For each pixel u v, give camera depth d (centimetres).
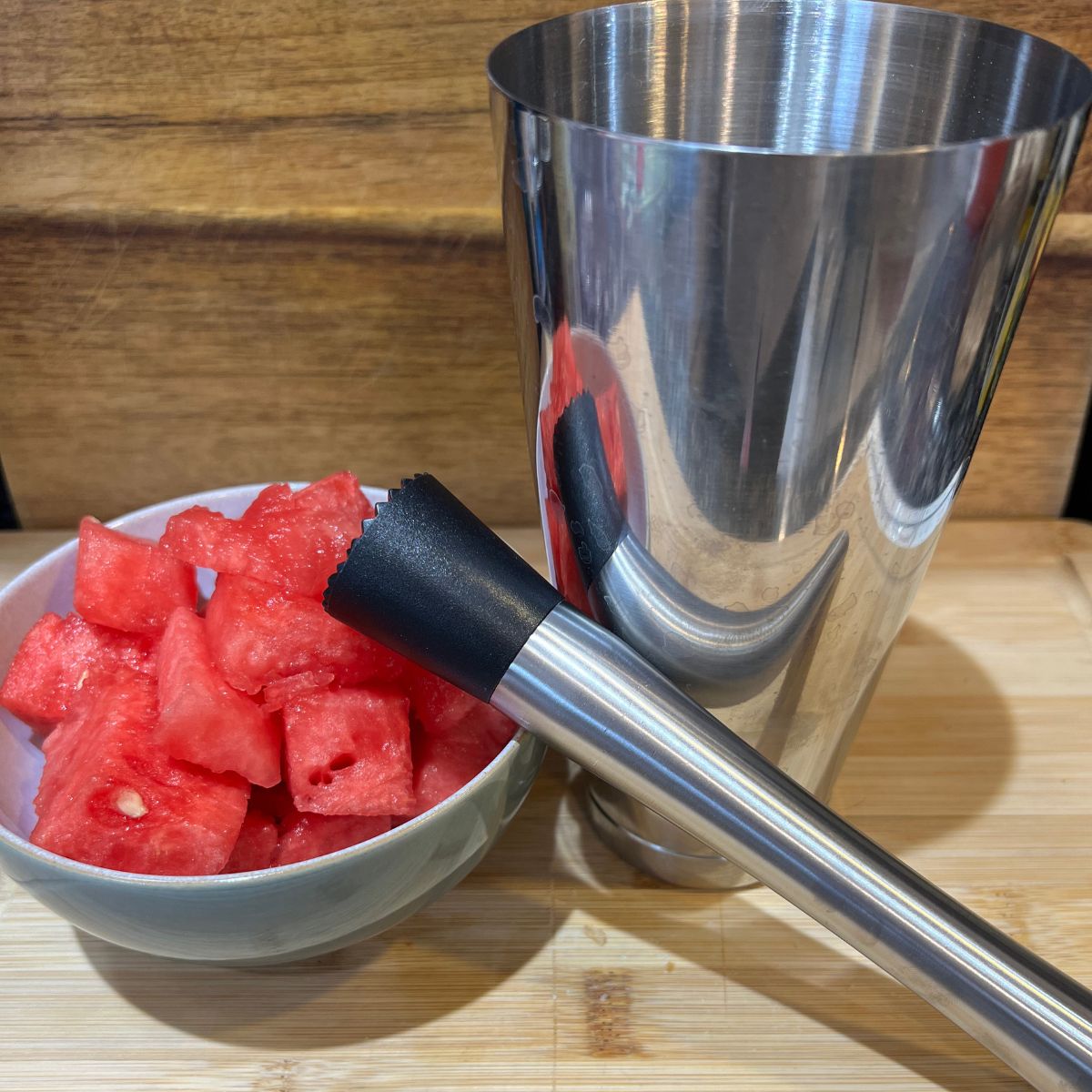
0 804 42
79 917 35
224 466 62
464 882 45
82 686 43
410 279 55
